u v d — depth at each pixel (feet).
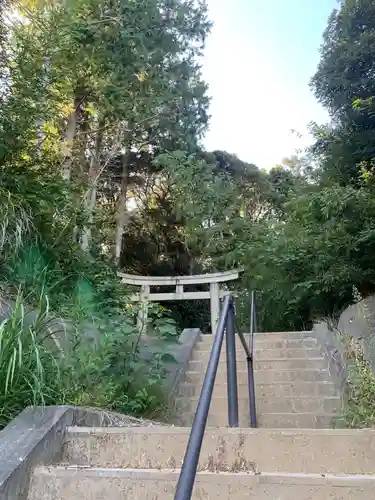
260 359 14.61
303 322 20.81
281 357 15.07
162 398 11.39
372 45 17.38
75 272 12.57
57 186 12.32
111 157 31.91
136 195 40.55
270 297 21.12
